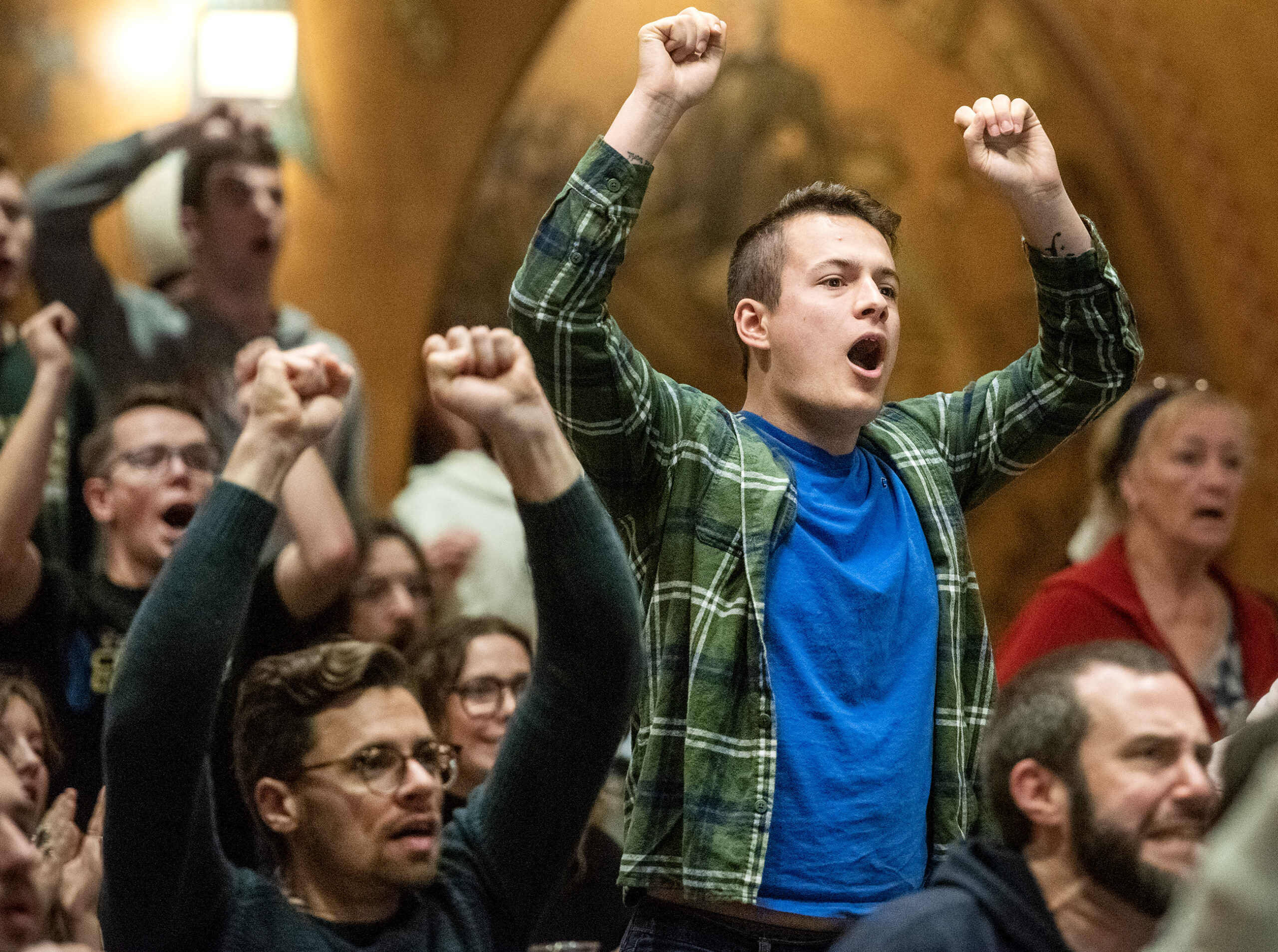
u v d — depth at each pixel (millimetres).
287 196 19578
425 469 13953
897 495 6867
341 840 6746
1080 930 5629
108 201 16141
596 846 9469
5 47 16984
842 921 6219
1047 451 7375
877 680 6426
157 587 5996
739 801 6172
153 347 16219
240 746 7051
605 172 6574
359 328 20703
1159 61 26688
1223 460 10602
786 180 25500
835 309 6688
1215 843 4148
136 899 6047
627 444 6590
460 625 9617
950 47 26438
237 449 6203
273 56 18141
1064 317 7199
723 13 25422
